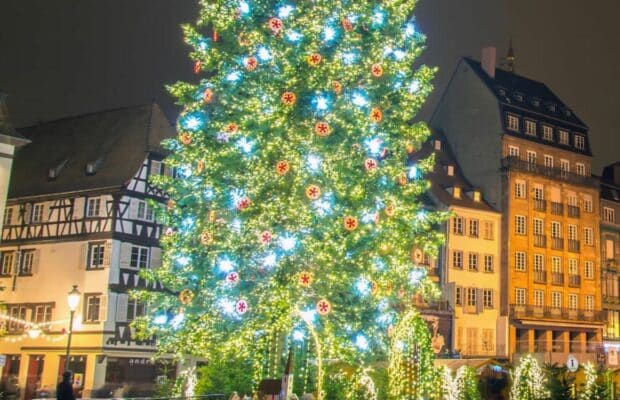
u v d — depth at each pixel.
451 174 59.12
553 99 66.19
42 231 44.72
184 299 22.97
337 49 22.47
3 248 45.97
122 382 40.97
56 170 46.25
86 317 41.50
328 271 21.78
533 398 24.09
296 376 23.06
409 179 25.58
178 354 24.19
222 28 23.62
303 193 21.41
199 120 23.62
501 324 55.34
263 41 22.56
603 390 24.58
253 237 21.81
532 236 58.56
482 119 60.34
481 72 62.38
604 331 62.69
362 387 22.14
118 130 47.06
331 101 22.38
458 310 53.31
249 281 22.66
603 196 65.75
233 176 22.53
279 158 22.06
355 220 20.77
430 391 20.80
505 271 56.53
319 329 22.41
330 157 21.80
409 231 23.94
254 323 22.56
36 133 51.66
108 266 41.34
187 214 23.59
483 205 57.31
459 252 54.41
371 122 22.02
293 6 23.50
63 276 43.09
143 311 42.59
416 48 24.30
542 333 58.22
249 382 23.59
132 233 42.62
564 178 61.81
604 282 63.91
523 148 60.03
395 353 20.78
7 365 43.81
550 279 59.03
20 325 43.97
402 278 23.09
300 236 21.55
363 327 23.14
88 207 43.25
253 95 22.34
